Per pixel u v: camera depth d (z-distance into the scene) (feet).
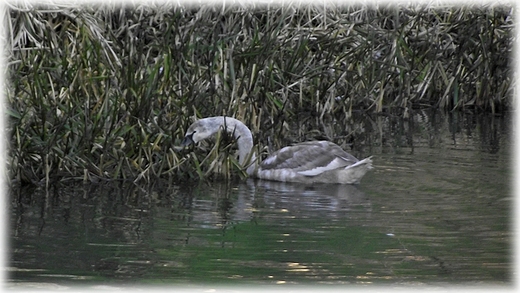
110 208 46.21
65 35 64.34
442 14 79.51
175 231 42.19
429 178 52.31
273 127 62.95
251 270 36.78
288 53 73.15
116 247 39.75
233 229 42.37
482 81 77.92
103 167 52.31
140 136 53.01
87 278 36.01
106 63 59.82
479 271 36.73
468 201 47.06
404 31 77.77
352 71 72.74
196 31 67.56
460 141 63.87
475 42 78.69
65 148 52.13
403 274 36.40
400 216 44.39
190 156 53.47
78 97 55.77
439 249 39.29
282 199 48.34
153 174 53.06
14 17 64.23
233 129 54.54
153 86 55.47
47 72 58.18
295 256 38.58
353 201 47.50
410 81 76.79
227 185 51.85
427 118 73.92
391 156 58.65
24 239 40.83
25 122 53.16
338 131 67.36
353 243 40.14
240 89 61.87
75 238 41.01
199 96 58.49
